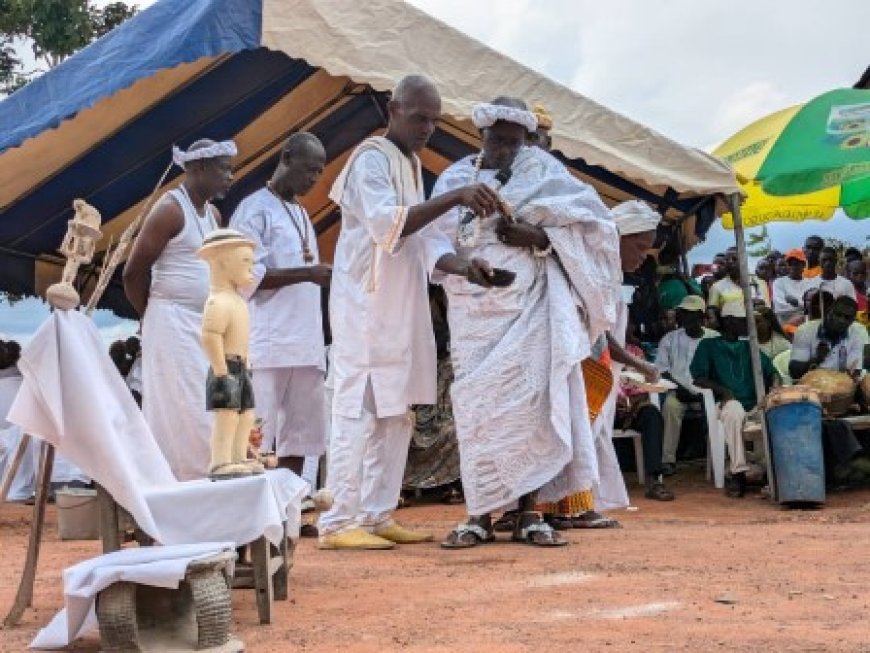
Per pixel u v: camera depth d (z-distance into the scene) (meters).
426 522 9.45
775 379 11.70
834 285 14.33
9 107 8.91
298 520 5.50
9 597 5.52
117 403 4.64
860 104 14.38
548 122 8.15
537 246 6.95
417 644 4.13
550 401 6.86
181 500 4.41
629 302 13.55
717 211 12.29
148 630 4.21
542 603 4.93
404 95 7.01
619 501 8.45
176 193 6.36
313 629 4.51
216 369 4.90
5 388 12.47
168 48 8.37
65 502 8.34
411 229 6.62
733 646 3.98
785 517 9.36
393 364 7.11
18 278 12.75
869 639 4.06
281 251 7.95
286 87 10.81
